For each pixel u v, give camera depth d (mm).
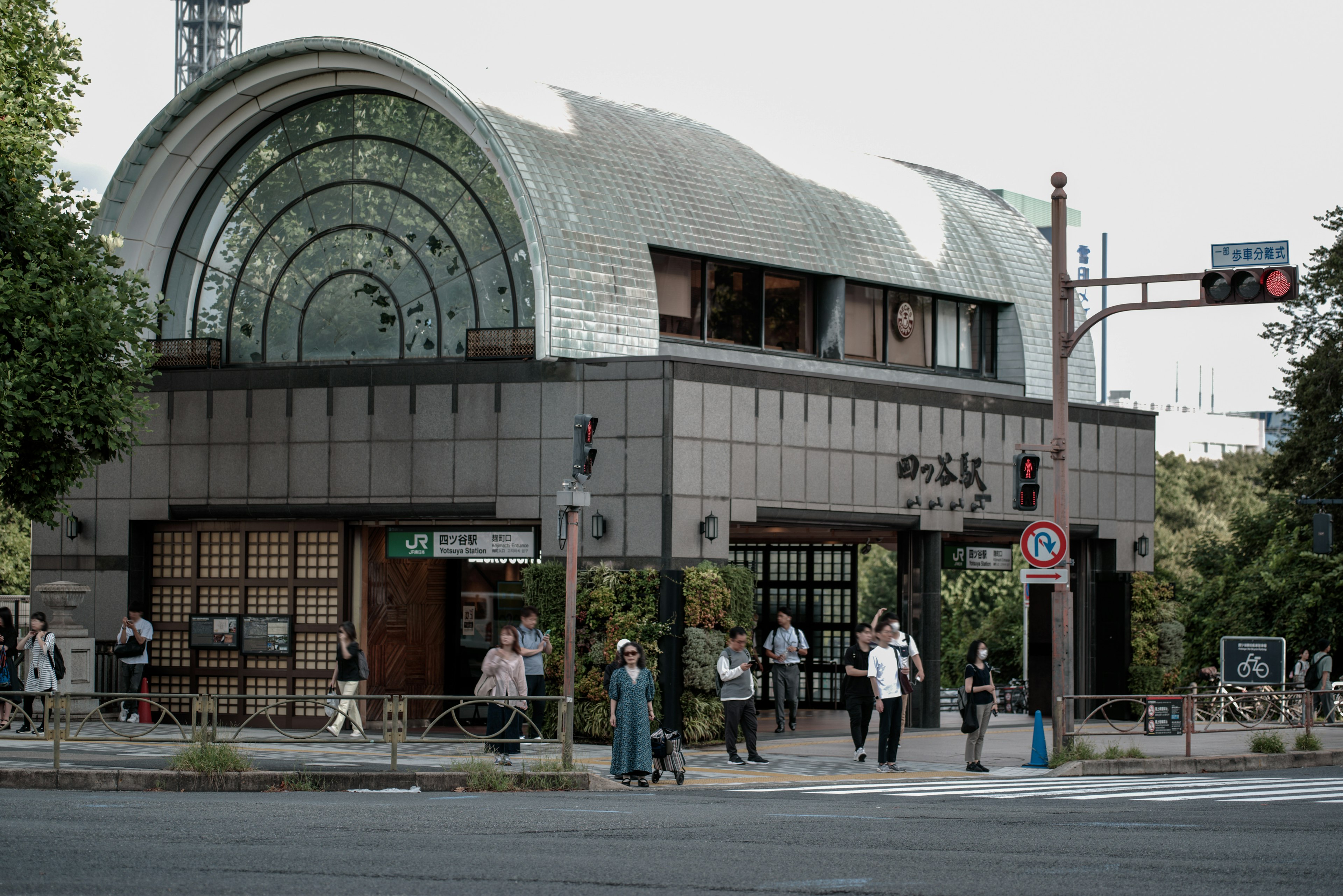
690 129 31547
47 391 23062
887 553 85375
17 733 18422
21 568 48875
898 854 11125
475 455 25812
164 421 27875
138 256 28656
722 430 25484
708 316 28297
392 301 27328
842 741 25797
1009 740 26938
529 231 25422
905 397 28797
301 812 13766
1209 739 26562
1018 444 22297
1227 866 10633
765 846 11594
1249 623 45688
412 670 27312
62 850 10477
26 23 24859
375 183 27656
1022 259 34375
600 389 25078
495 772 17828
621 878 9609
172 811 13727
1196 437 127000
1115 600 33062
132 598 27938
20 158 24016
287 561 27203
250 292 28422
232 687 27406
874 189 33156
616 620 24234
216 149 28406
